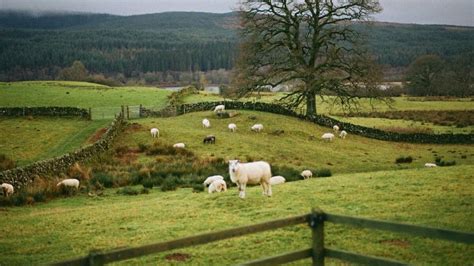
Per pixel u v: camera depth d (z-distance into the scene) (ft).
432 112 256.32
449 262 36.29
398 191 61.16
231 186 86.58
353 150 154.20
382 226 27.30
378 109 269.03
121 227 52.75
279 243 43.39
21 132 162.61
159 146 138.00
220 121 181.06
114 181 95.50
